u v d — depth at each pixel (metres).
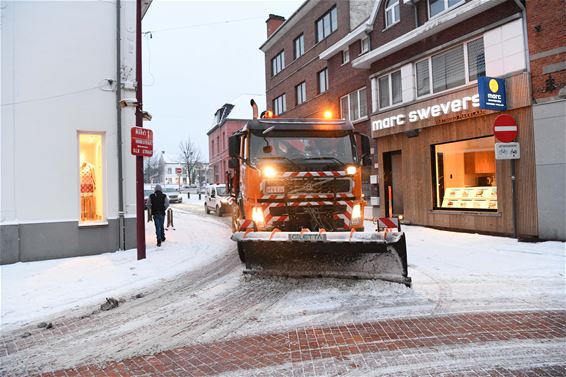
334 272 6.28
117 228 10.53
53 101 9.80
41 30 9.70
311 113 21.69
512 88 10.03
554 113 9.20
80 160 10.39
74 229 9.91
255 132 7.32
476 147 11.43
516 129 9.83
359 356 3.89
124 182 10.77
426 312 5.10
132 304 5.95
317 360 3.84
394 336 4.36
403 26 14.02
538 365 3.59
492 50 10.69
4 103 9.24
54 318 5.40
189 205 35.00
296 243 6.20
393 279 5.98
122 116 10.74
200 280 7.34
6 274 7.99
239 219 8.45
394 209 15.16
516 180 10.06
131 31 10.88
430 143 12.83
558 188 9.13
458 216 11.84
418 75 13.41
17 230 9.20
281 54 26.28
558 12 9.14
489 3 10.42
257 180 7.02
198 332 4.73
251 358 3.95
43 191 9.62
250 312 5.36
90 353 4.22
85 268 8.47
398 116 13.79
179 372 3.71
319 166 7.20
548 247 8.51
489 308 5.18
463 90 11.39
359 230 7.26
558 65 9.13
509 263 7.51
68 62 10.02
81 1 10.23
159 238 11.30
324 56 19.23
